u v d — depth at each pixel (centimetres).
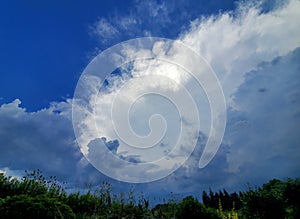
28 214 658
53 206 709
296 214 1052
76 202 1061
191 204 1074
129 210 983
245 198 1120
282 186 1149
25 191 1049
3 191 1003
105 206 1045
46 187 1146
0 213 652
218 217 1077
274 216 1040
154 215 1033
